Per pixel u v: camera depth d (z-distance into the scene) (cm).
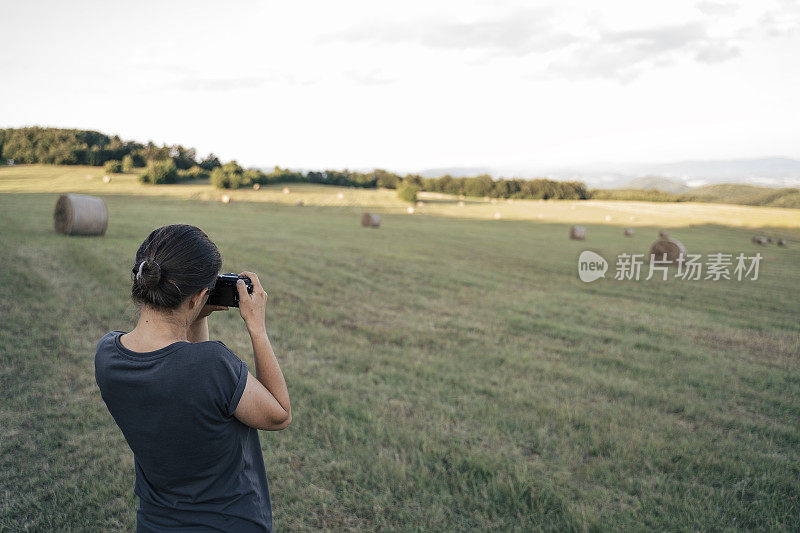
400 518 281
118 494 288
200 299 113
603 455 378
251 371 535
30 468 305
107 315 666
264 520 119
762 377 607
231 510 112
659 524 288
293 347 615
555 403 471
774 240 4138
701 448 394
